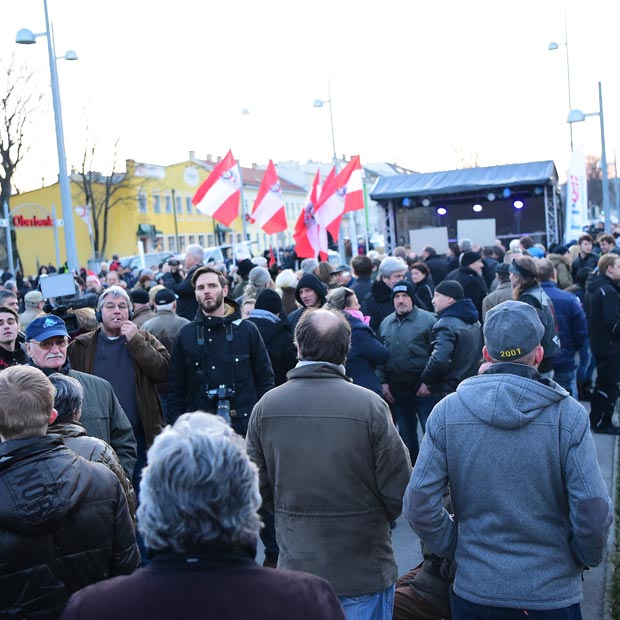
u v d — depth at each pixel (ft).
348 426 10.65
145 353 17.57
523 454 9.14
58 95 60.44
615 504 19.90
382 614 10.98
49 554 9.04
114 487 9.60
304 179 283.59
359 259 32.09
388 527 11.27
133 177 188.85
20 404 9.16
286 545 10.86
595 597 15.30
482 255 45.73
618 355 25.49
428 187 72.18
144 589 5.76
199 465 5.92
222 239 224.53
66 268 39.55
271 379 17.54
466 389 9.64
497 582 9.15
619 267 25.14
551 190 71.82
